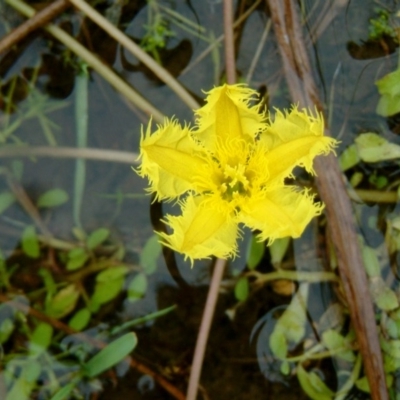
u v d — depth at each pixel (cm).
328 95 19
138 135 20
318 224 19
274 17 19
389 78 19
